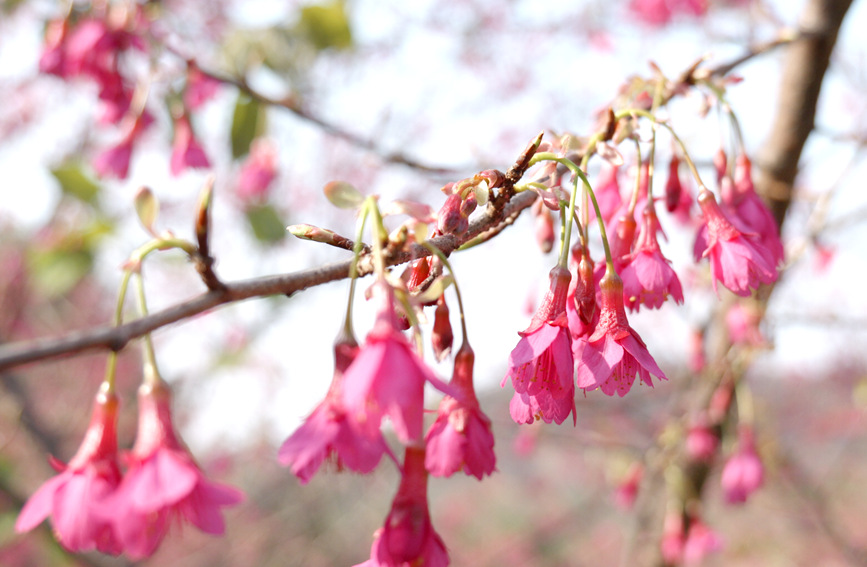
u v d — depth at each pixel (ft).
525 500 39.50
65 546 3.67
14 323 22.85
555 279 4.20
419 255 4.17
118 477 3.87
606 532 35.45
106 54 9.93
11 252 21.97
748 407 12.06
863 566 18.07
